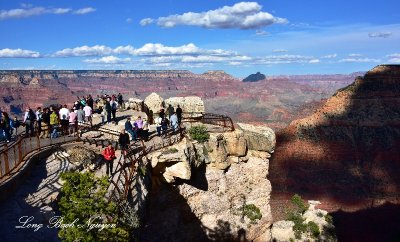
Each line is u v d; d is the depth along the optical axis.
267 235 36.66
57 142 25.55
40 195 17.98
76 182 14.54
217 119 35.72
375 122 194.25
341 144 188.62
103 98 38.72
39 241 14.74
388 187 162.50
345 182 168.25
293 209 94.25
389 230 126.19
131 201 19.39
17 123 29.78
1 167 19.25
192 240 32.66
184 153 27.03
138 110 39.44
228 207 34.06
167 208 31.11
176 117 30.19
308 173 176.62
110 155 20.39
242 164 35.12
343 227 128.75
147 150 25.94
